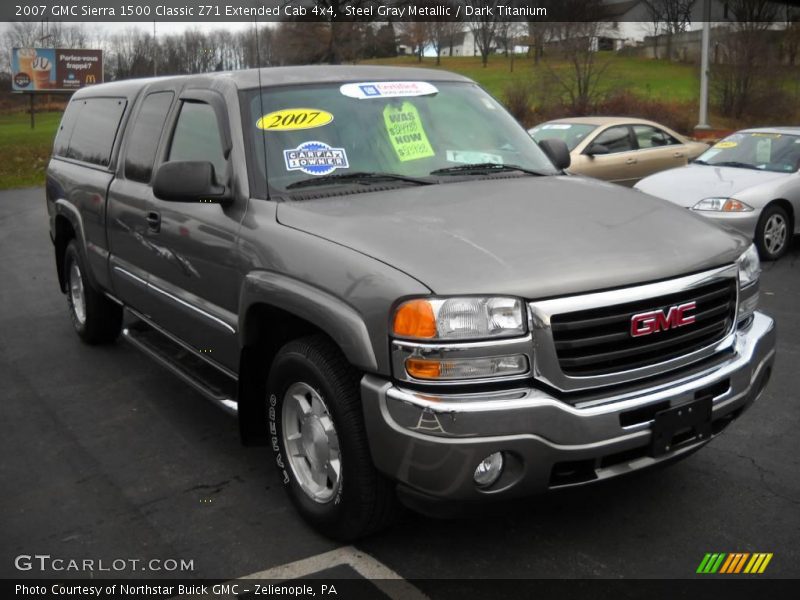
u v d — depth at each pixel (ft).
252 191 12.84
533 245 10.55
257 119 13.47
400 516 11.17
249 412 13.15
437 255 10.24
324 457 11.43
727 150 35.19
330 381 10.75
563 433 9.74
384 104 14.43
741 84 97.60
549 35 104.78
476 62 151.33
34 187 72.43
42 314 25.08
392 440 9.86
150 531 12.13
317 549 11.51
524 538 11.60
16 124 143.74
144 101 17.43
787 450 14.28
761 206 30.27
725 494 12.73
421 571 10.88
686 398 10.56
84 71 138.41
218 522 12.34
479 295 9.60
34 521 12.48
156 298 15.90
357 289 10.22
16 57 132.87
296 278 11.21
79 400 17.65
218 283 13.35
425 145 14.20
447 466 9.59
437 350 9.55
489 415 9.47
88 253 19.43
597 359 10.01
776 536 11.51
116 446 15.24
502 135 15.38
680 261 10.66
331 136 13.62
